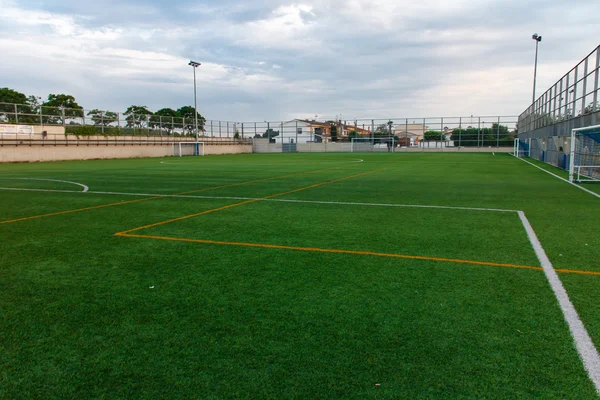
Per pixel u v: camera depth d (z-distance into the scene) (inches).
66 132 1338.6
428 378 91.6
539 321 119.3
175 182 557.0
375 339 109.3
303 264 176.9
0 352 104.9
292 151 2325.3
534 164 948.0
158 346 107.0
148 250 202.2
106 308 131.6
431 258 184.4
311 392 86.8
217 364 98.0
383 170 774.5
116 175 681.6
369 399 84.4
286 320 121.3
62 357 102.3
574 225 256.4
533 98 1514.5
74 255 194.2
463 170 762.8
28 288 150.3
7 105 1184.8
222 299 137.9
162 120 1768.0
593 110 629.9
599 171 596.1
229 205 348.8
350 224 263.6
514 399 84.4
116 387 89.7
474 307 129.6
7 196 412.5
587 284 149.3
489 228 248.5
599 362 97.7
